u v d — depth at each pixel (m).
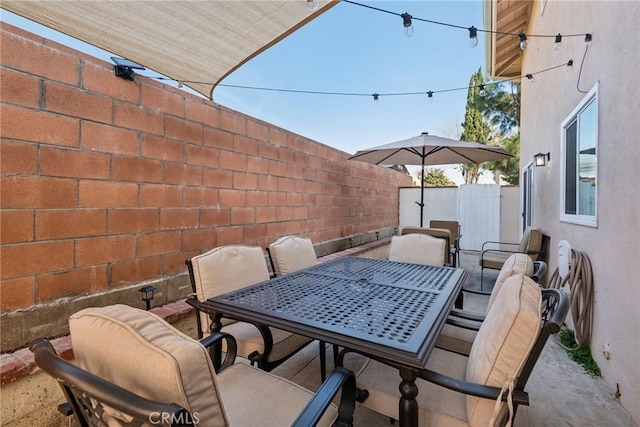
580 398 2.06
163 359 0.73
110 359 0.82
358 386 1.47
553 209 3.92
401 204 8.36
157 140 2.51
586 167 2.80
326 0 1.92
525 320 1.11
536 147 5.13
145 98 2.41
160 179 2.54
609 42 2.24
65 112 1.96
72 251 2.01
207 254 2.19
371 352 1.24
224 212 3.13
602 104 2.35
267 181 3.71
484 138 12.37
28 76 1.80
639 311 1.81
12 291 1.76
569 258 2.89
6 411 1.59
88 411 0.89
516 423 1.83
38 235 1.86
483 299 4.21
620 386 2.00
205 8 1.88
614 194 2.13
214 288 2.10
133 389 0.79
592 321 2.48
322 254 4.86
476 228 7.57
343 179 5.53
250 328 2.09
